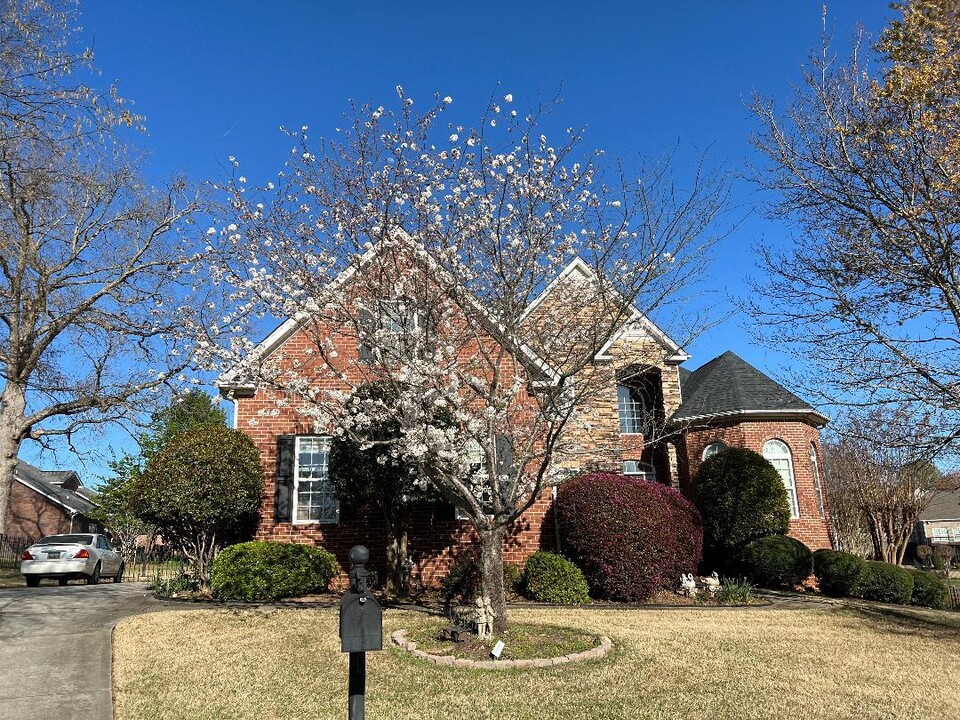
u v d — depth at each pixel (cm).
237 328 991
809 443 2020
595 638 944
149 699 684
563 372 923
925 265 1136
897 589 1656
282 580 1264
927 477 2428
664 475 2105
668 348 983
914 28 1068
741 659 880
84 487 4862
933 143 1095
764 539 1709
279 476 1453
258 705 669
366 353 1168
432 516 1465
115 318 2123
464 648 879
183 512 1270
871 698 729
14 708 660
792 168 1220
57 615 1116
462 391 1163
